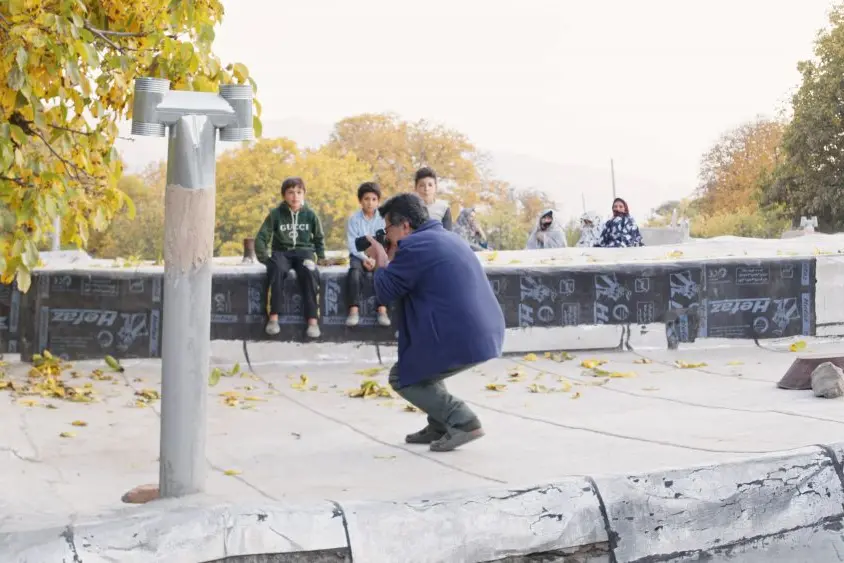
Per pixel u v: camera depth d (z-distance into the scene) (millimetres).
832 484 4445
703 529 4160
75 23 4254
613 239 12023
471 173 64375
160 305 8312
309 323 8562
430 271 5020
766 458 4395
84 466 4781
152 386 7438
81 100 4773
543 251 10758
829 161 35906
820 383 6562
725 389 7121
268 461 4969
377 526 3615
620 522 4004
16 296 8094
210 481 4477
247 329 8523
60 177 4672
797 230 18969
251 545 3441
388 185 63969
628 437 5391
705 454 4758
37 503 3949
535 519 3865
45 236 5074
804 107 35875
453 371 5070
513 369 8336
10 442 5117
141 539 3301
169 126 3611
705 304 9281
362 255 8695
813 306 9523
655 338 9211
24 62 4078
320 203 49781
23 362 8086
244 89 3689
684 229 18156
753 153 57906
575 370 8289
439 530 3699
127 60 4730
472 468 4703
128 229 43531
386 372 8266
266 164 48375
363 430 5852
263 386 7648
